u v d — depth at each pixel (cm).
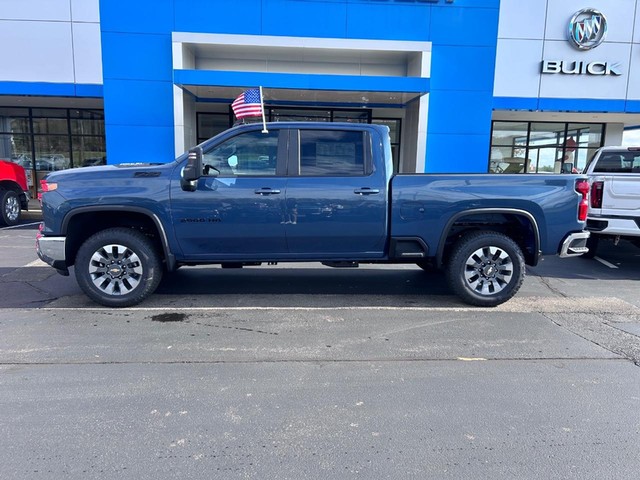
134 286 561
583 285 716
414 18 1413
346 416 335
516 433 316
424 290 664
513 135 1855
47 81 1411
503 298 582
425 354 443
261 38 1369
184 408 343
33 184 1800
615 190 771
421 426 324
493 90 1472
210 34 1352
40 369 402
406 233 567
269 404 350
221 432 314
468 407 349
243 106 784
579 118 1741
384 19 1409
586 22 1470
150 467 278
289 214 554
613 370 413
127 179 543
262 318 537
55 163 1800
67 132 1784
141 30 1357
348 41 1390
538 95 1505
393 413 340
